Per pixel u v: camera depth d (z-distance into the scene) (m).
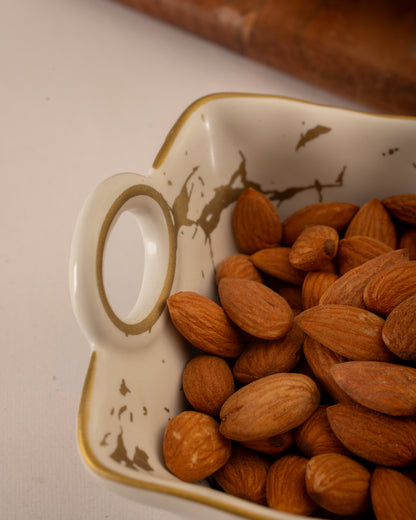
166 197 0.21
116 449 0.18
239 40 0.36
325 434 0.20
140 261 0.29
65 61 0.39
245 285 0.21
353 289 0.21
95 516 0.23
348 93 0.33
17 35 0.41
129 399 0.19
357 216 0.23
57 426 0.25
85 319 0.19
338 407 0.19
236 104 0.23
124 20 0.41
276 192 0.25
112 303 0.28
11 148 0.34
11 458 0.24
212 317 0.21
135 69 0.38
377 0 0.32
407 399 0.19
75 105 0.36
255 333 0.21
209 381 0.21
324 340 0.20
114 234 0.30
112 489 0.17
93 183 0.32
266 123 0.23
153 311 0.21
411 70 0.31
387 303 0.20
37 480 0.24
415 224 0.23
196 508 0.17
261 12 0.34
